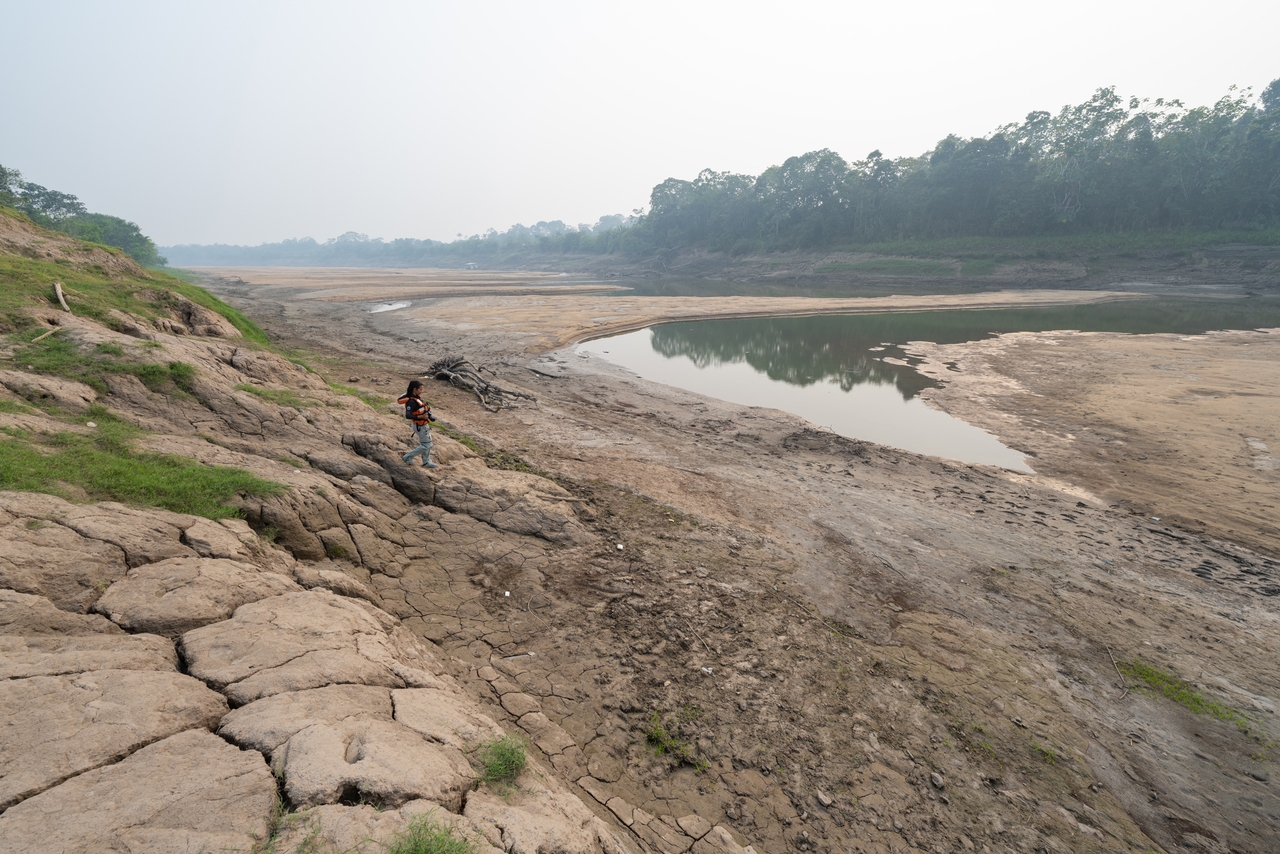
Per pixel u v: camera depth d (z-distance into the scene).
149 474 7.45
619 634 8.27
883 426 20.61
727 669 7.86
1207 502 14.04
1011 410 22.12
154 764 3.33
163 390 10.43
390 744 3.96
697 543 11.15
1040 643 8.98
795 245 109.62
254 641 4.88
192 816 3.03
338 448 10.80
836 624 9.14
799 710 7.30
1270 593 10.44
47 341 10.97
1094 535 12.48
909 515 13.24
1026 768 6.80
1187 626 9.48
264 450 9.95
